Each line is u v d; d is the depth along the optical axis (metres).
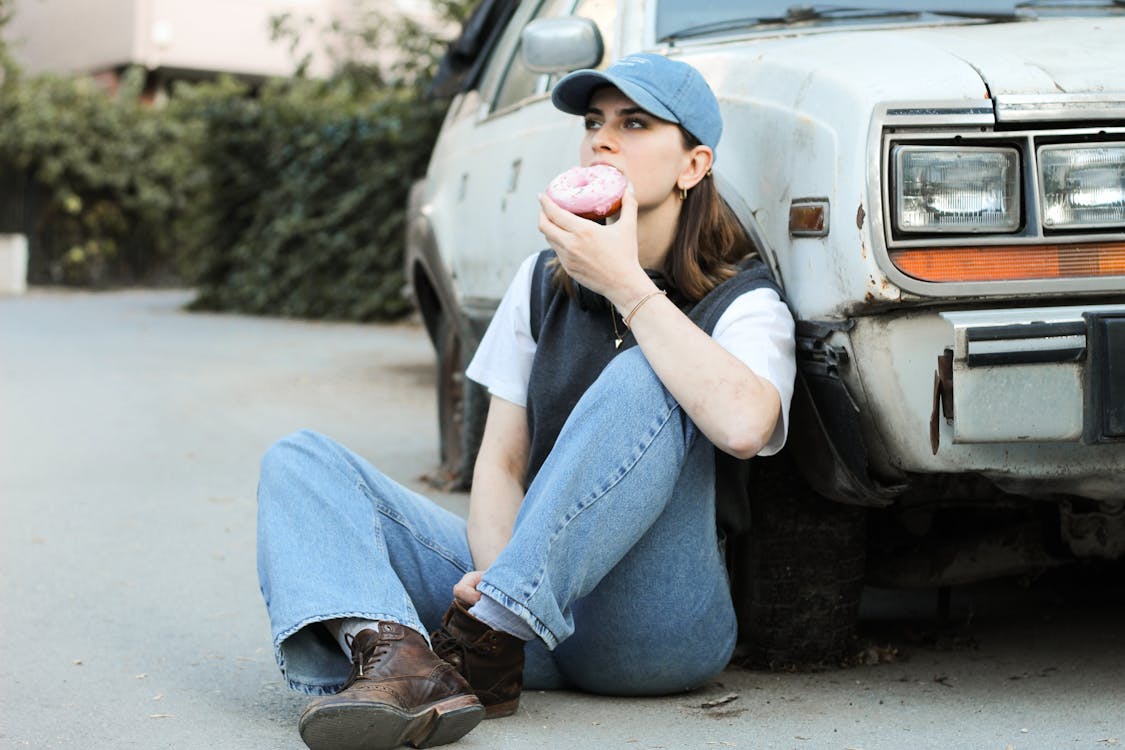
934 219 2.77
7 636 3.80
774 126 3.13
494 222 4.84
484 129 5.39
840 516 3.27
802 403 3.02
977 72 2.85
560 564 2.79
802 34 3.77
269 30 16.62
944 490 3.29
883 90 2.82
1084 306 2.78
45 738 2.94
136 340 13.80
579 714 3.04
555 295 3.09
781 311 2.93
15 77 25.45
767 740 2.87
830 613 3.34
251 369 11.18
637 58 3.01
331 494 2.87
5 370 10.77
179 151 24.16
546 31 4.09
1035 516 3.43
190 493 6.03
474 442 5.91
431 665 2.73
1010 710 3.06
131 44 27.83
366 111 16.97
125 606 4.15
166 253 25.53
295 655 2.85
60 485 6.19
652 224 3.03
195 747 2.88
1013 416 2.70
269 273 17.83
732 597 3.39
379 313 16.91
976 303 2.79
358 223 16.83
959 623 3.90
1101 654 3.54
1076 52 2.99
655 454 2.79
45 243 24.81
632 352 2.84
